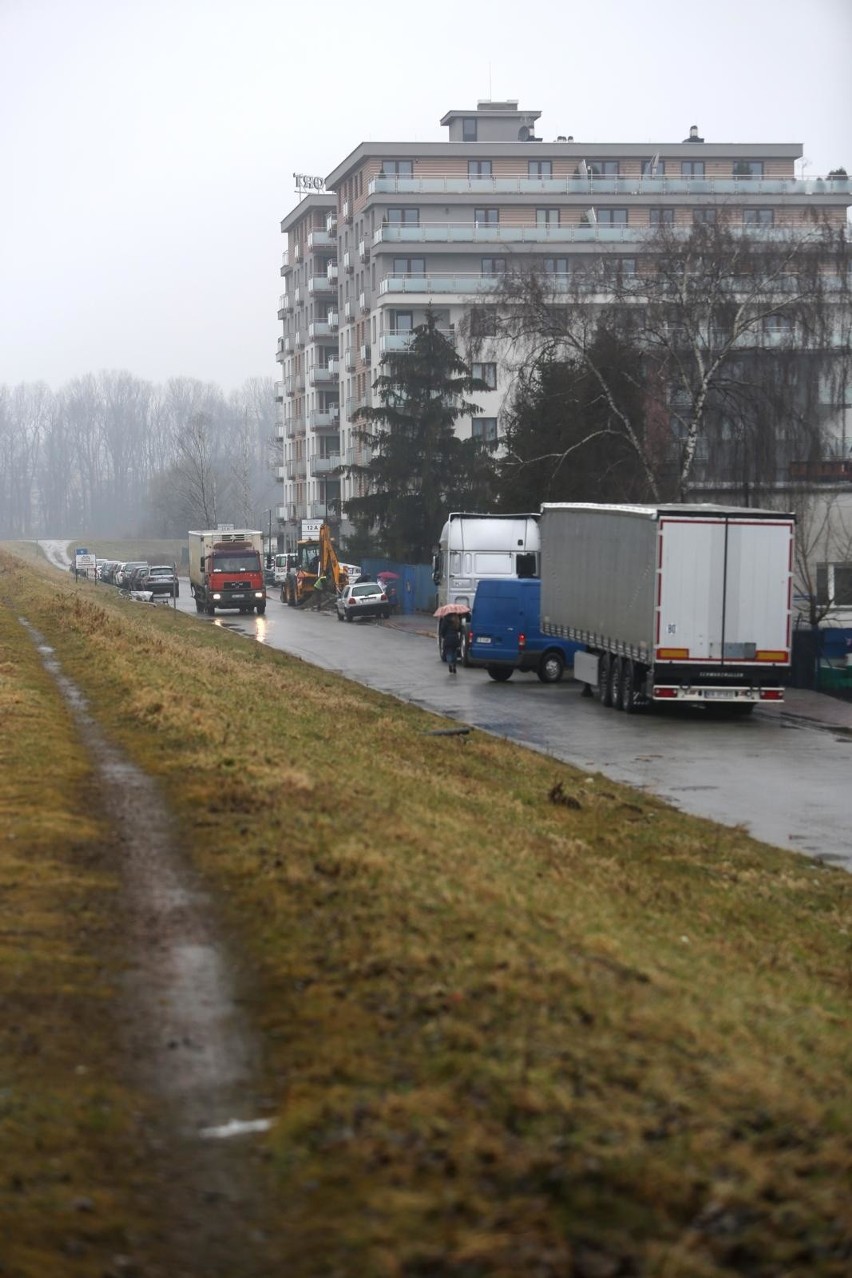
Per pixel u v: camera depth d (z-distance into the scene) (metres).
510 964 13.98
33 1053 11.90
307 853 19.31
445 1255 8.64
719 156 163.50
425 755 36.59
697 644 50.38
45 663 48.88
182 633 82.88
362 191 165.25
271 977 14.12
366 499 125.81
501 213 156.50
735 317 73.19
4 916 15.96
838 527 72.44
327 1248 8.83
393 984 13.59
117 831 21.03
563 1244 8.77
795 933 22.47
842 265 73.62
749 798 35.19
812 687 63.03
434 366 123.88
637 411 77.94
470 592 82.25
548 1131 10.12
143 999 13.50
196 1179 9.77
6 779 24.42
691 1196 9.40
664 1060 11.66
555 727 49.22
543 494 86.81
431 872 18.80
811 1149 10.28
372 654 80.44
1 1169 9.60
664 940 19.03
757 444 73.56
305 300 195.75
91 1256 8.64
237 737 30.36
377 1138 10.16
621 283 78.12
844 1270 8.70
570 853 25.41
